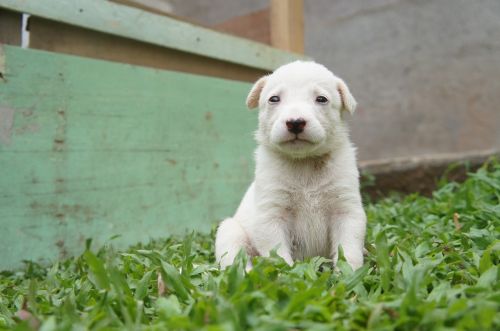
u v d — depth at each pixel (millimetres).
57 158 829
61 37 850
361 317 449
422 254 637
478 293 485
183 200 992
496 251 596
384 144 1922
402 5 1854
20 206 789
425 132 1819
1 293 626
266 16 1216
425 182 1237
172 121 979
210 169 1042
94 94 873
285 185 687
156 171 954
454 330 415
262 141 717
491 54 1670
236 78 1113
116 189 898
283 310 457
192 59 1033
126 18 905
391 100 1896
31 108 802
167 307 474
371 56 1938
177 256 697
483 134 1688
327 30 2037
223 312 435
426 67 1811
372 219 905
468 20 1716
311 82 690
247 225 712
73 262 769
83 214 856
